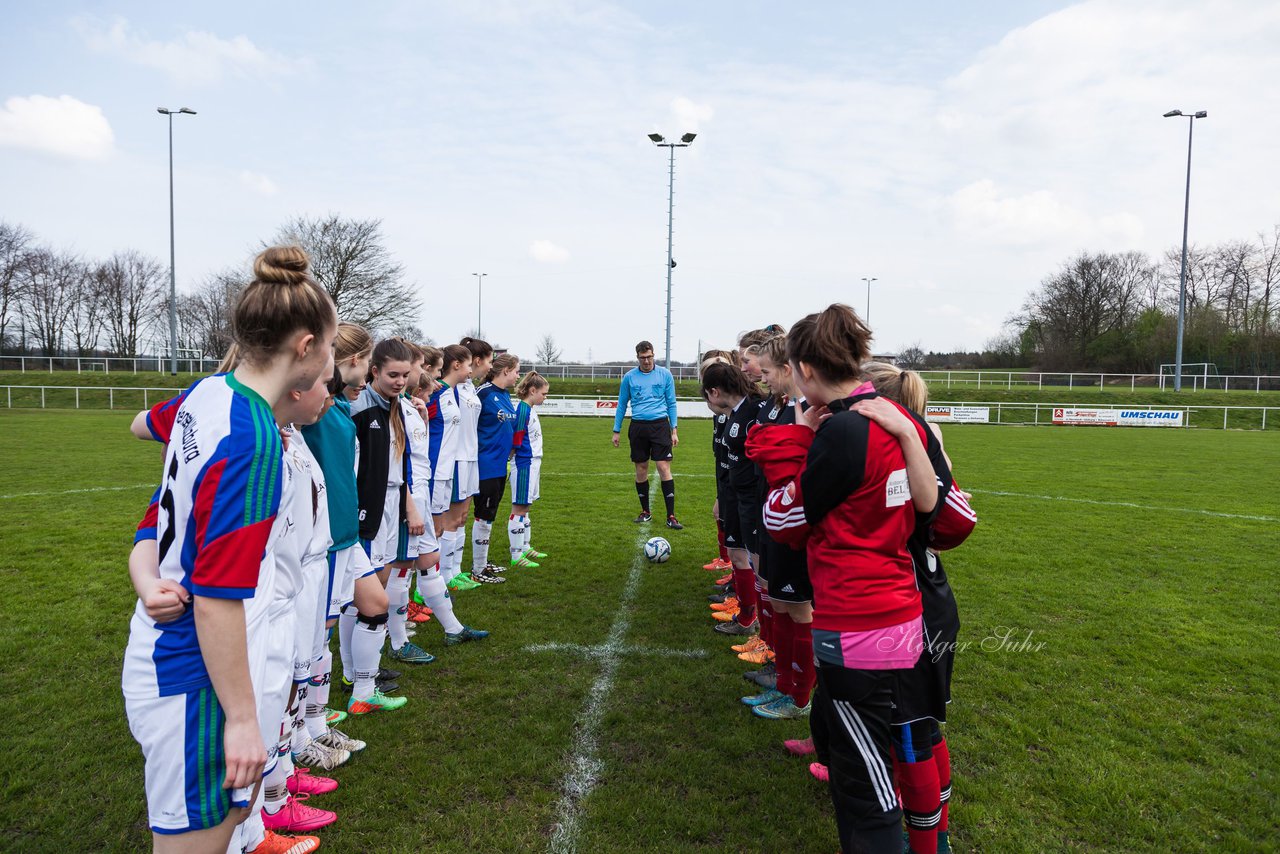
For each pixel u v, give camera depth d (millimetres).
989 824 2885
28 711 3719
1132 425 28078
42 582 5926
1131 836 2807
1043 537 8008
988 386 37000
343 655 3922
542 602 5703
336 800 3016
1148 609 5516
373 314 39344
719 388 4480
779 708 3805
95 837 2732
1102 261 54969
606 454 16281
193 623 1651
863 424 2131
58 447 15578
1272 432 25047
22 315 47062
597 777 3209
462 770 3240
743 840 2795
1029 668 4410
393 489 4098
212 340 50406
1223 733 3609
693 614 5422
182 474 1647
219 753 1660
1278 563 6906
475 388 6262
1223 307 49500
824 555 2211
